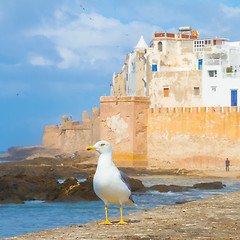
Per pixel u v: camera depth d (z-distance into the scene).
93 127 90.00
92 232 8.47
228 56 63.88
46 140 134.88
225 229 8.52
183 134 53.78
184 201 22.58
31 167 48.31
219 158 52.50
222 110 53.09
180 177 42.41
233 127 52.16
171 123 54.16
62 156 90.50
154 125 54.75
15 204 21.44
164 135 54.38
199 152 53.22
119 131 54.72
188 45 71.69
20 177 25.75
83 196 23.03
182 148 53.72
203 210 11.83
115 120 54.94
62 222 16.52
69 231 8.69
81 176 41.59
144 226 9.10
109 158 9.21
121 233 8.22
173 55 71.56
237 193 17.23
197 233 8.07
